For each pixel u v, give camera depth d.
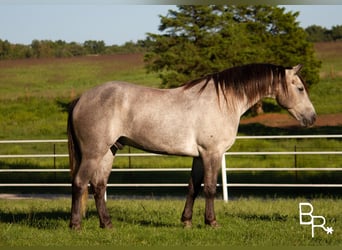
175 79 33.16
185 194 16.14
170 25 34.66
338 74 48.12
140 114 8.08
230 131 8.25
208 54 33.34
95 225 8.74
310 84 38.25
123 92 8.15
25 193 16.61
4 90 50.59
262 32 38.53
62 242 7.68
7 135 34.97
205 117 8.11
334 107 38.16
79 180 8.16
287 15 37.91
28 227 8.71
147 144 8.17
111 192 16.97
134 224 8.98
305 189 17.08
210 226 8.43
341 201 12.16
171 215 9.89
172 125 8.07
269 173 19.56
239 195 15.75
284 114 37.25
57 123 38.88
